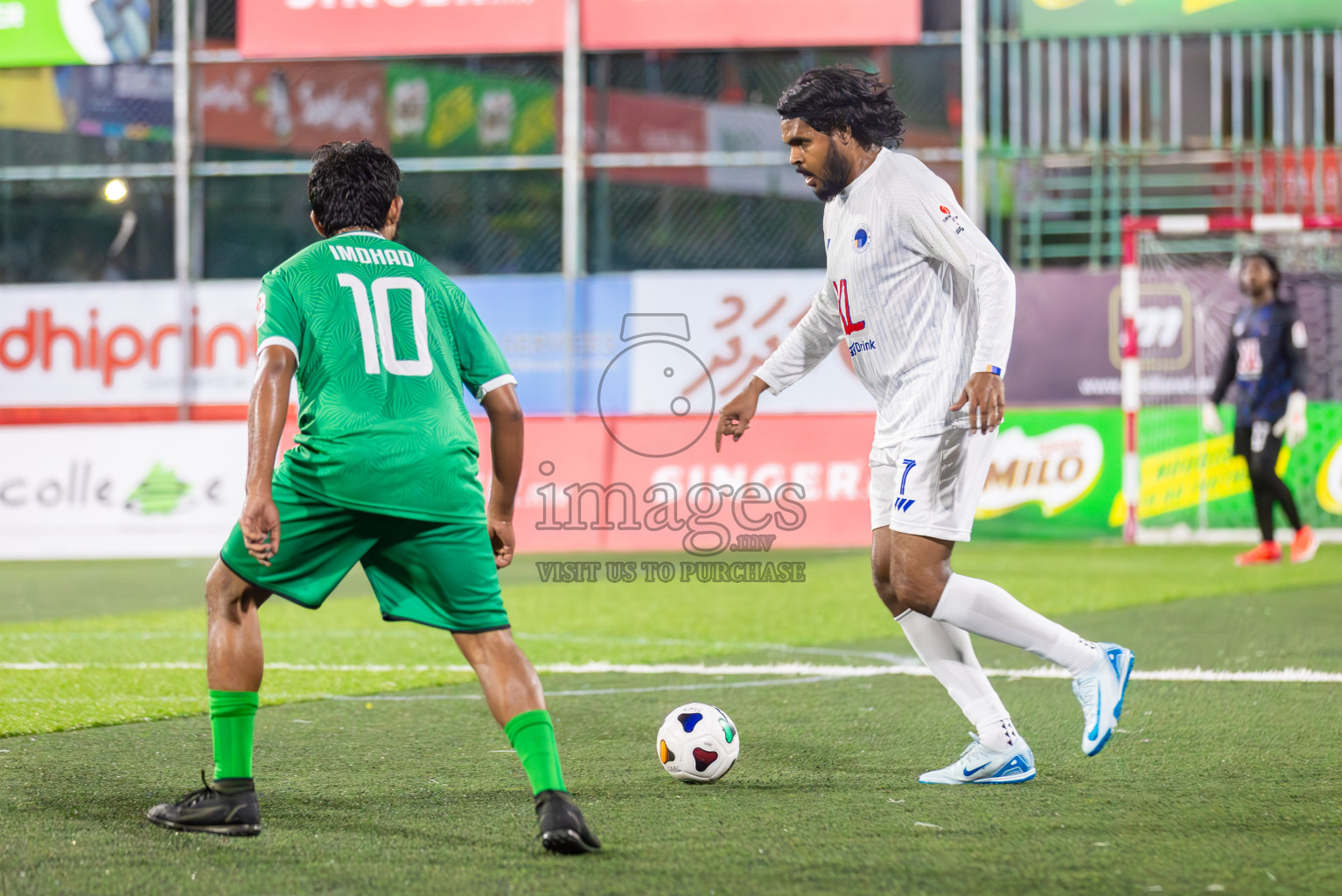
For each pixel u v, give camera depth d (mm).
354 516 10875
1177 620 25844
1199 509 43875
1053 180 47656
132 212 54688
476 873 9969
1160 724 15781
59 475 43312
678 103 55875
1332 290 44812
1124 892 9398
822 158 12844
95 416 44219
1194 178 48344
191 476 43031
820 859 10273
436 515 10820
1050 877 9773
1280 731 15398
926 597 12609
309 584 11078
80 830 11305
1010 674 19766
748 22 42438
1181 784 12797
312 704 17797
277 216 57344
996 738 12922
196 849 10703
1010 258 46500
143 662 21812
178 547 42750
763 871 9969
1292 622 25422
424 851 10594
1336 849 10484
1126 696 17703
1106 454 43344
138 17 43938
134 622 27547
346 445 10711
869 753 14453
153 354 44000
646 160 43562
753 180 56156
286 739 15383
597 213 47781
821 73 12812
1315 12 41719
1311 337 44781
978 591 12617
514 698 10820
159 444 43219
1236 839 10781
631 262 56031
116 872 10094
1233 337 37375
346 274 11133
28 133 54312
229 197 57156
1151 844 10672
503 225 55875
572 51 43031
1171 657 21078
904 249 12625
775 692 18484
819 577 35094
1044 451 43406
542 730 10750
